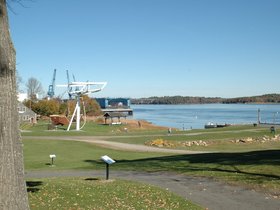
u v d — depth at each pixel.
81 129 76.00
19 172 6.73
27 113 99.62
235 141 50.41
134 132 69.88
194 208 11.55
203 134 60.31
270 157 22.52
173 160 25.08
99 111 131.25
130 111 166.88
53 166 27.50
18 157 6.74
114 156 35.25
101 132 68.94
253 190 13.99
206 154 28.59
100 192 13.03
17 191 6.66
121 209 10.80
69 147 43.28
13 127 6.71
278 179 15.52
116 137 57.50
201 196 13.36
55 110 119.88
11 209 6.53
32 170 24.20
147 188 14.62
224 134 59.50
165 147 46.00
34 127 84.31
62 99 138.62
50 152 38.75
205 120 137.88
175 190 14.52
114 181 16.59
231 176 16.83
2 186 6.50
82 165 27.64
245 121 120.75
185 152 39.78
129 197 12.68
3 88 6.65
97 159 32.72
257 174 16.84
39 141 48.16
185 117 163.25
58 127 84.25
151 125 104.31
